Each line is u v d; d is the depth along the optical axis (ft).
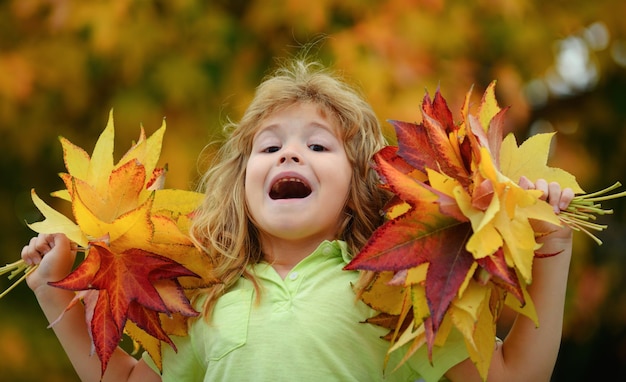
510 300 10.09
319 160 11.48
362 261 9.55
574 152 23.07
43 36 20.20
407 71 18.30
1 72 19.34
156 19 19.48
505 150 10.50
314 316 10.87
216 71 19.49
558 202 10.08
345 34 18.79
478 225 9.32
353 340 10.81
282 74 17.28
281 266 11.64
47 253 11.43
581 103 23.88
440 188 9.70
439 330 9.81
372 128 12.44
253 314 11.07
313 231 11.39
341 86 12.45
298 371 10.64
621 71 23.32
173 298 10.85
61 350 21.58
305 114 11.80
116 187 10.83
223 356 10.89
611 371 26.76
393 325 10.61
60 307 11.49
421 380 11.37
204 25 19.66
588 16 21.59
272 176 11.40
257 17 19.52
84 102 20.12
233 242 11.85
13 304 21.80
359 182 11.92
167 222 10.92
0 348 21.02
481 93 19.29
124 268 10.74
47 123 20.39
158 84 19.30
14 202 22.13
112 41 19.03
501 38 20.47
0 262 21.84
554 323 10.50
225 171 12.32
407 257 9.55
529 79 21.16
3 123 20.06
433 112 10.37
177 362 11.35
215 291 11.38
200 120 19.25
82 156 11.05
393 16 19.16
